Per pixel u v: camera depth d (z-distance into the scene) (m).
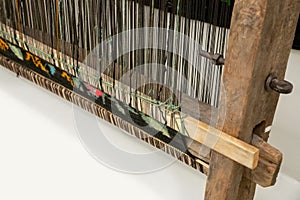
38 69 1.08
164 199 1.07
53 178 1.14
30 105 1.37
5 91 1.43
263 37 0.64
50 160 1.18
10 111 1.35
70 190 1.10
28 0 1.00
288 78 1.20
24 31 1.05
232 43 0.67
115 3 0.83
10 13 1.06
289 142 1.23
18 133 1.27
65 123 1.29
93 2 0.87
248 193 0.86
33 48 1.05
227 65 0.69
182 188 1.09
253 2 0.62
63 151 1.21
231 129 0.74
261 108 0.74
